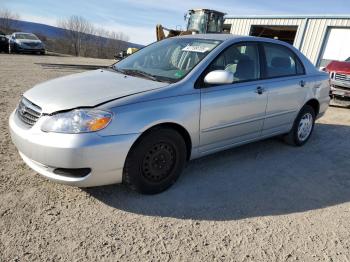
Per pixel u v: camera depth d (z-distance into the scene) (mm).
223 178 3742
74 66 16156
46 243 2441
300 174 4055
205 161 4176
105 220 2775
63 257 2320
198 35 4238
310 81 4848
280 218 3041
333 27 17016
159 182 3217
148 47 4387
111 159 2779
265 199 3359
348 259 2562
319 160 4594
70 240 2498
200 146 3518
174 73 3465
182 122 3197
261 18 20453
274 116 4336
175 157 3279
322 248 2668
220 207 3129
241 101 3754
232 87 3693
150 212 2941
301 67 4832
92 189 3221
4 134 4477
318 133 6023
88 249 2420
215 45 3756
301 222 3010
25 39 24359
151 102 2998
